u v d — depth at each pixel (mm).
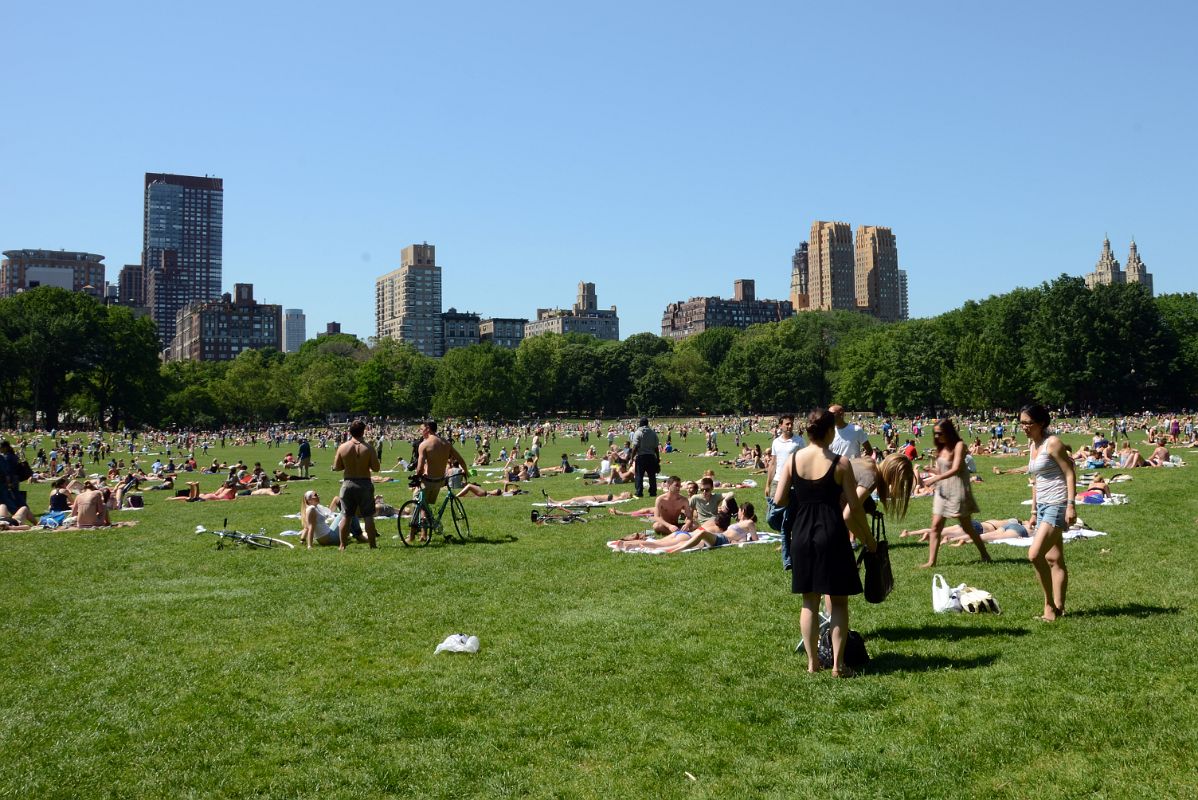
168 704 7500
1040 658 7820
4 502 22078
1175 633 8391
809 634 7723
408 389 164250
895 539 15062
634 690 7500
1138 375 100562
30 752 6508
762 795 5457
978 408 107125
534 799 5547
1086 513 17219
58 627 10312
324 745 6527
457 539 16875
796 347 160625
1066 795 5270
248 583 12852
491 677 8000
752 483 31312
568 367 168375
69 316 113188
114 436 94125
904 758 5875
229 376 143000
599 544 15836
